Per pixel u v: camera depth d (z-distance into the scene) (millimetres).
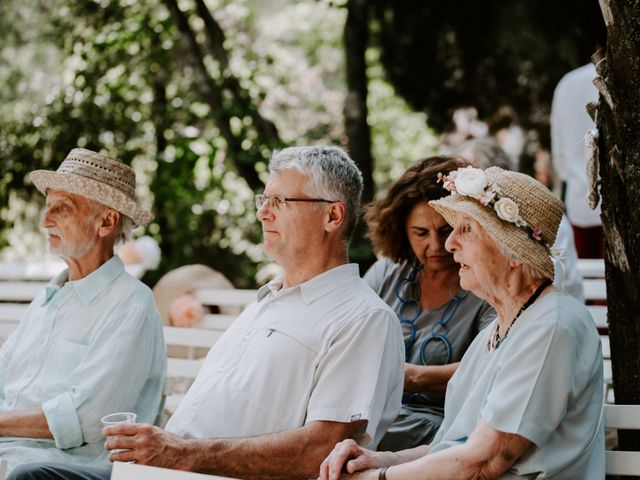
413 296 4223
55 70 9570
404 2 8344
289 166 3793
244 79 8797
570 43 8164
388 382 3586
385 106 10727
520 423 2986
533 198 3168
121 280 4180
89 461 3926
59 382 4023
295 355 3623
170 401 4676
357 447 3262
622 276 3559
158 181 8742
